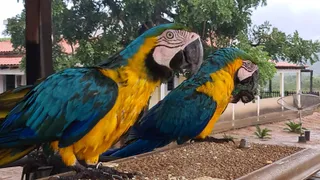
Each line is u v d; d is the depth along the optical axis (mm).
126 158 3086
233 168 2830
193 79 3758
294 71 20719
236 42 8391
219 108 3770
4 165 2494
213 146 3650
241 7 8258
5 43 15016
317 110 20859
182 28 2367
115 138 2346
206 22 7715
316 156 3365
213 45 8156
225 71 3730
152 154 3271
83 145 2242
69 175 2291
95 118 2189
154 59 2293
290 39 10039
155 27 2336
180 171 2715
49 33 3666
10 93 2396
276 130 14016
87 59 6887
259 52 8391
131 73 2256
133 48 2283
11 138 2207
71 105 2170
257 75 3869
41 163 2924
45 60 3629
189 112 3635
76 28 6840
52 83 2219
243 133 13016
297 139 11656
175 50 2320
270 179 2590
